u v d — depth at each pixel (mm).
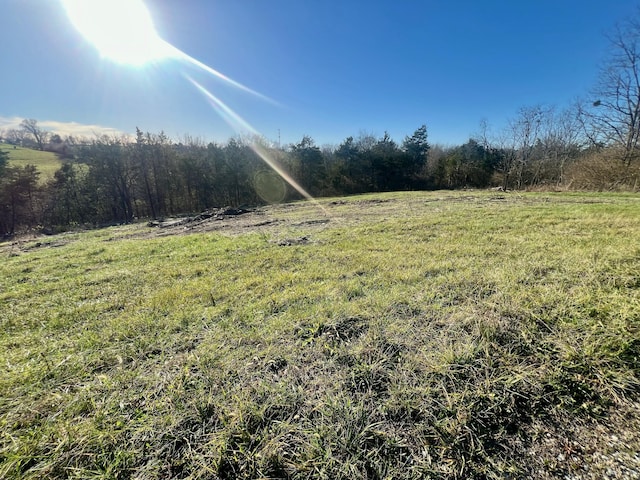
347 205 12359
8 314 2936
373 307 2305
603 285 2293
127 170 20016
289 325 2145
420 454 1181
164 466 1170
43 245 8414
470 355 1641
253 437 1250
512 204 8461
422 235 4934
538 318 1907
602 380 1471
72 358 1952
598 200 8477
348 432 1246
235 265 3998
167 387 1576
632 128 13727
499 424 1296
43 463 1194
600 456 1165
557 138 20219
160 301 2850
